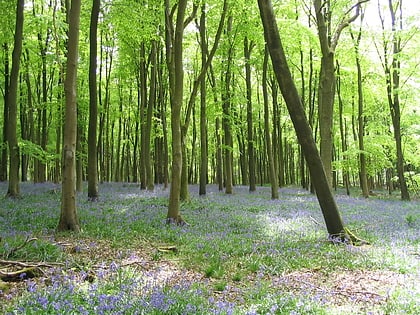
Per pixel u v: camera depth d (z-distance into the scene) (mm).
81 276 6234
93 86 17109
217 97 26969
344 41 26938
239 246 9070
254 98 42594
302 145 10406
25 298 5074
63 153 10461
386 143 32625
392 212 17172
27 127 30734
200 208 16250
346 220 14047
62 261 7176
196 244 9258
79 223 10539
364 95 32219
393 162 40719
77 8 10805
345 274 7172
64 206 10297
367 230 11758
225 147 25672
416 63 26500
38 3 25547
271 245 9242
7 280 6082
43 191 20562
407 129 33969
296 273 7219
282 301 5332
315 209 17344
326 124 15758
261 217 14086
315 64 31016
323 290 6062
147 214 13594
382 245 9500
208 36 26188
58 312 4559
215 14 21969
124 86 34250
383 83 30000
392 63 27188
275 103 33688
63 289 5367
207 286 6219
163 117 26656
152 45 24969
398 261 7836
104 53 34469
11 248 7352
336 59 26906
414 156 35500
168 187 26984
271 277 6910
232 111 27406
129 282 5922
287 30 22859
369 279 6840
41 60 24578
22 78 30719
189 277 6770
